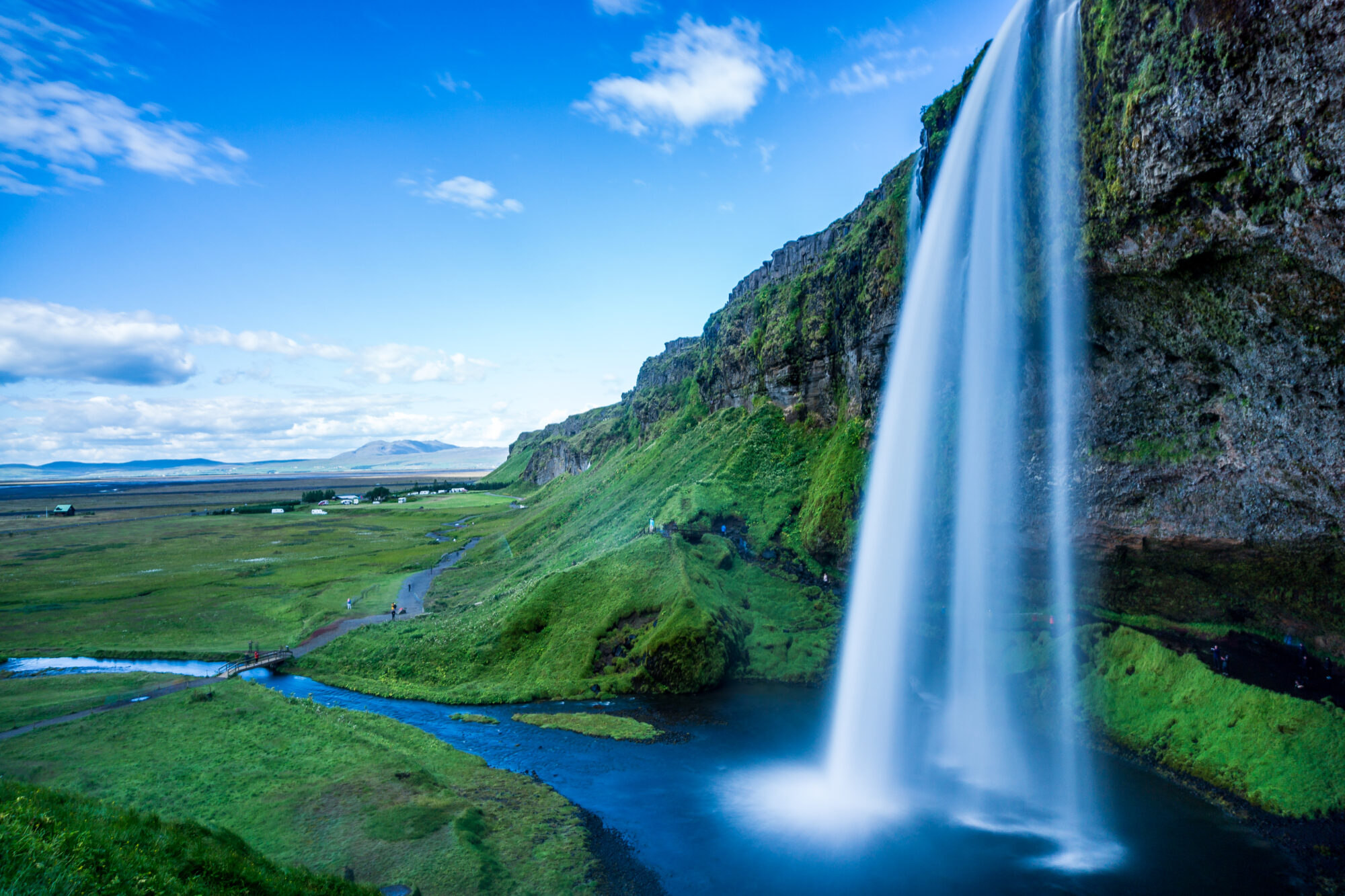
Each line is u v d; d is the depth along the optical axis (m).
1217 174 30.55
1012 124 44.66
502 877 28.91
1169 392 40.59
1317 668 40.59
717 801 37.19
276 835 31.27
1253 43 26.97
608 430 193.62
